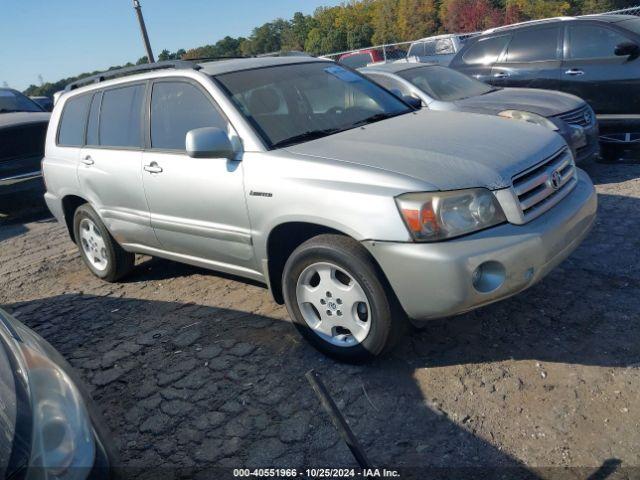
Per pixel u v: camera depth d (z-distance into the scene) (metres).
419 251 2.99
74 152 5.29
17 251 7.44
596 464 2.58
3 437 1.87
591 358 3.28
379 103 4.53
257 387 3.47
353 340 3.45
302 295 3.60
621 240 4.78
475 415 2.97
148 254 4.97
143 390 3.63
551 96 7.05
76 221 5.54
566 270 4.35
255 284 4.95
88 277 5.88
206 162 3.96
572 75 7.86
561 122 6.40
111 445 2.25
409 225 3.01
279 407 3.26
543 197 3.33
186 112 4.22
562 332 3.56
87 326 4.67
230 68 4.29
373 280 3.19
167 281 5.38
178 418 3.31
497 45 8.80
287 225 3.58
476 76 8.99
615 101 7.52
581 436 2.74
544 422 2.86
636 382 3.04
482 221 3.04
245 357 3.80
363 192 3.15
